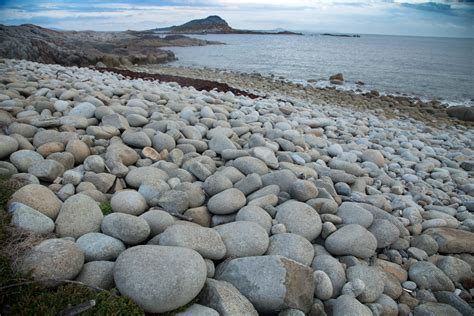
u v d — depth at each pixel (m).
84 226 3.58
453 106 16.45
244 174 5.30
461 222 5.13
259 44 80.38
